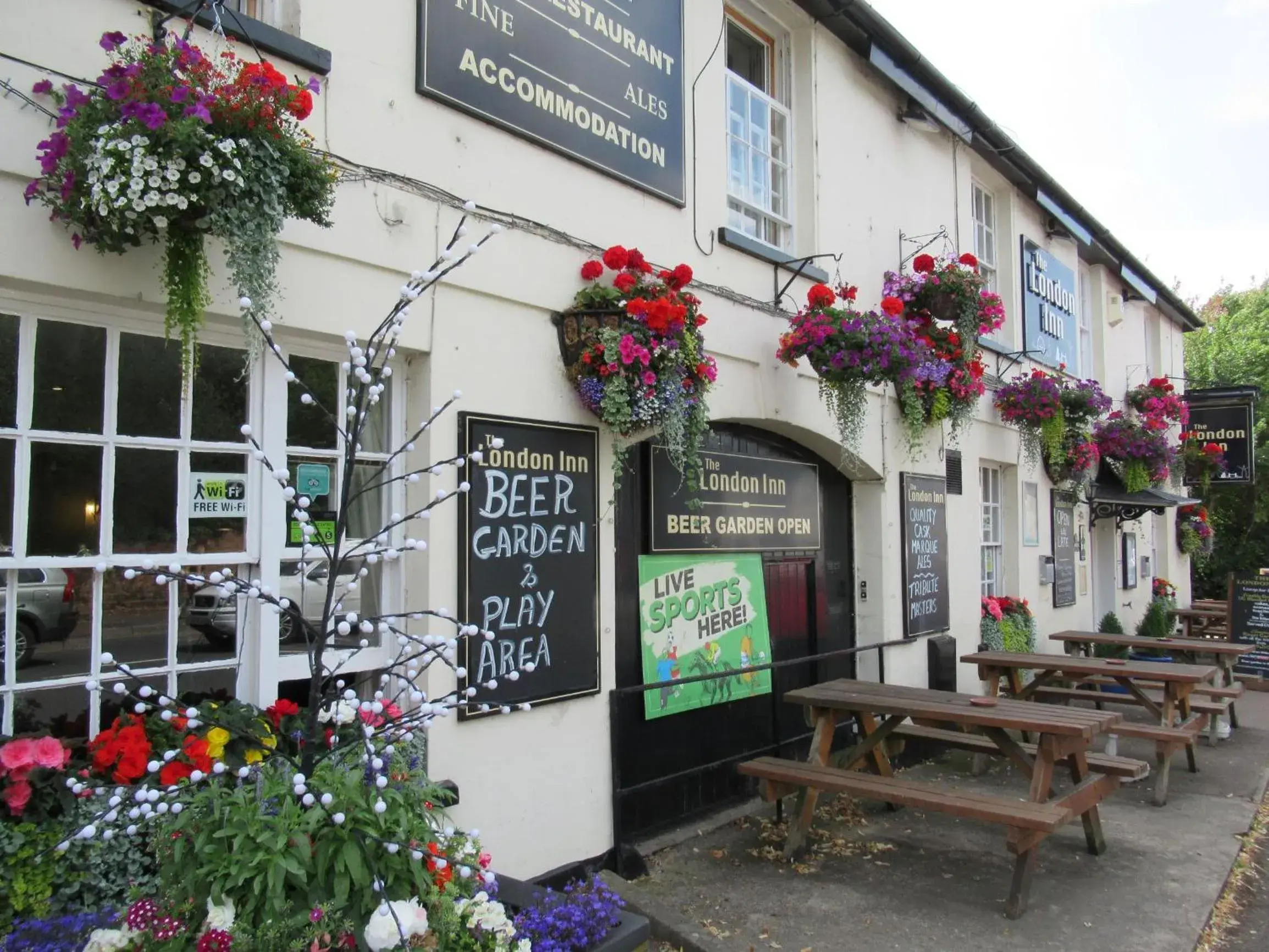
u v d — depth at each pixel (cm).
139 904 228
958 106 809
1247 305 2314
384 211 371
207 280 297
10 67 274
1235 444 1528
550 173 451
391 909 220
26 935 237
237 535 340
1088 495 1206
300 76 347
